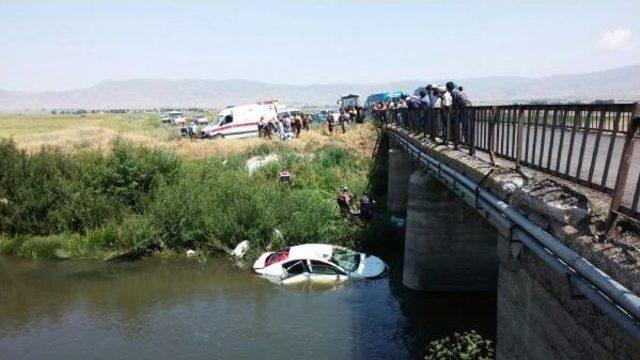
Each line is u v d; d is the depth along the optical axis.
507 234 7.60
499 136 9.45
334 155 32.88
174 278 19.81
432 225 17.00
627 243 4.69
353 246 21.80
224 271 20.39
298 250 20.00
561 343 6.30
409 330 14.90
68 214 24.67
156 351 14.26
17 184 25.59
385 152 32.72
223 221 22.72
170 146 34.88
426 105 17.67
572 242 5.33
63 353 14.34
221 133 40.41
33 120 109.25
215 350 14.19
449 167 11.17
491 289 17.11
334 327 15.25
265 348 14.19
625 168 4.80
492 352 11.88
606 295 4.62
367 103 61.31
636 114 4.75
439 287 17.19
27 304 17.78
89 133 54.09
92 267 21.38
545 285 6.71
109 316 16.66
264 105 42.25
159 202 23.86
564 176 6.48
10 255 23.17
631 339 4.90
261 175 28.83
